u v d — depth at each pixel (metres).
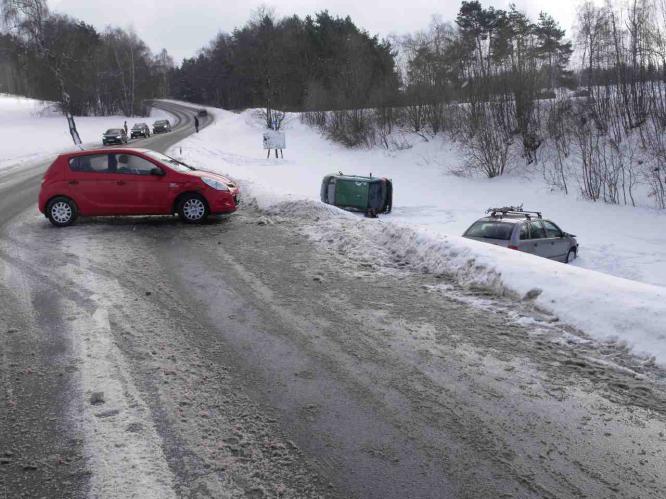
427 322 5.79
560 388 4.36
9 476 3.24
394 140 41.88
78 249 9.09
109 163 11.35
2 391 4.27
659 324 5.08
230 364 4.78
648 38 28.50
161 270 7.83
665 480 3.21
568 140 29.42
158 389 4.30
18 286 7.03
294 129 59.38
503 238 11.94
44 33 47.06
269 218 11.83
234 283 7.20
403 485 3.16
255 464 3.37
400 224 9.55
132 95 97.31
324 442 3.60
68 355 4.92
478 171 30.62
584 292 5.96
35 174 23.95
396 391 4.29
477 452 3.48
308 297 6.64
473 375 4.57
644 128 27.14
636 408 4.05
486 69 38.00
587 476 3.25
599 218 20.97
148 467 3.32
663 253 15.63
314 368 4.71
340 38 73.25
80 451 3.48
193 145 38.44
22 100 101.00
